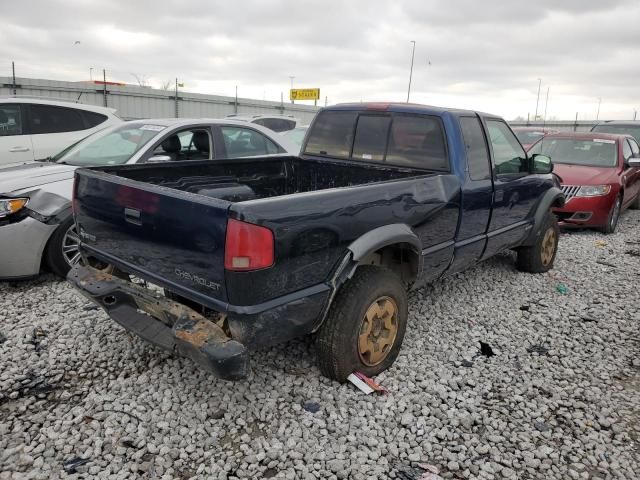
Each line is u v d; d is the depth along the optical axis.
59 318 4.14
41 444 2.66
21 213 4.61
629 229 9.11
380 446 2.76
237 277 2.46
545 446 2.81
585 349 4.00
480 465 2.66
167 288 2.85
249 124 6.50
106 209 3.17
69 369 3.40
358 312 3.12
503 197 4.61
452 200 3.90
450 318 4.48
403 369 3.56
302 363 3.53
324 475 2.53
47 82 20.08
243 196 4.54
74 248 4.93
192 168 4.20
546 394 3.35
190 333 2.60
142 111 23.94
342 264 2.96
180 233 2.68
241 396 3.14
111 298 3.26
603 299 5.12
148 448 2.66
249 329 2.55
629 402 3.29
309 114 33.28
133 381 3.26
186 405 3.04
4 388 3.15
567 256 6.81
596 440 2.90
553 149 9.59
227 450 2.68
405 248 3.58
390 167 4.41
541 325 4.43
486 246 4.57
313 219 2.75
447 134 4.04
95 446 2.65
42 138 8.23
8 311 4.26
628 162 8.92
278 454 2.66
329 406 3.05
